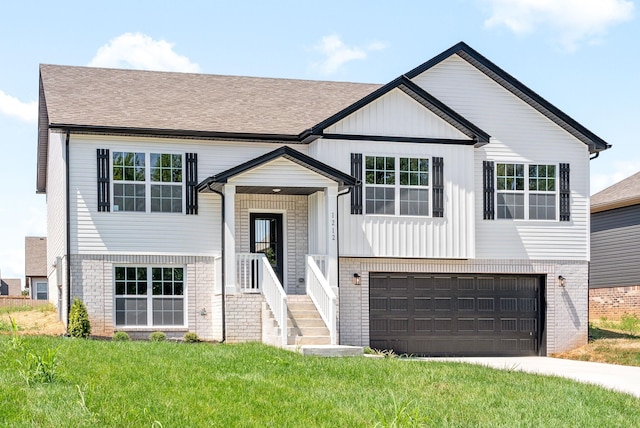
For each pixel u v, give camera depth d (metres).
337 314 21.22
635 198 31.05
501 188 23.94
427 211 22.61
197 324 21.62
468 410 12.08
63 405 10.43
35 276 55.34
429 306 23.20
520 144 24.17
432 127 22.83
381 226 22.25
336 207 21.36
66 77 24.09
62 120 20.72
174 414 10.52
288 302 21.23
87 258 20.88
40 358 12.09
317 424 10.68
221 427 10.16
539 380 14.94
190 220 21.70
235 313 20.81
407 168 22.55
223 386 12.55
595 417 11.97
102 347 15.88
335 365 15.42
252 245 22.66
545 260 24.09
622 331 28.41
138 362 14.18
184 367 13.97
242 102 24.31
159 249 21.42
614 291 33.28
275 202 22.83
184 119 22.20
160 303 21.48
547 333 23.94
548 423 11.50
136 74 25.36
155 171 21.55
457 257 22.70
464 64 24.00
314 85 26.62
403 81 22.27
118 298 21.14
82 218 20.91
